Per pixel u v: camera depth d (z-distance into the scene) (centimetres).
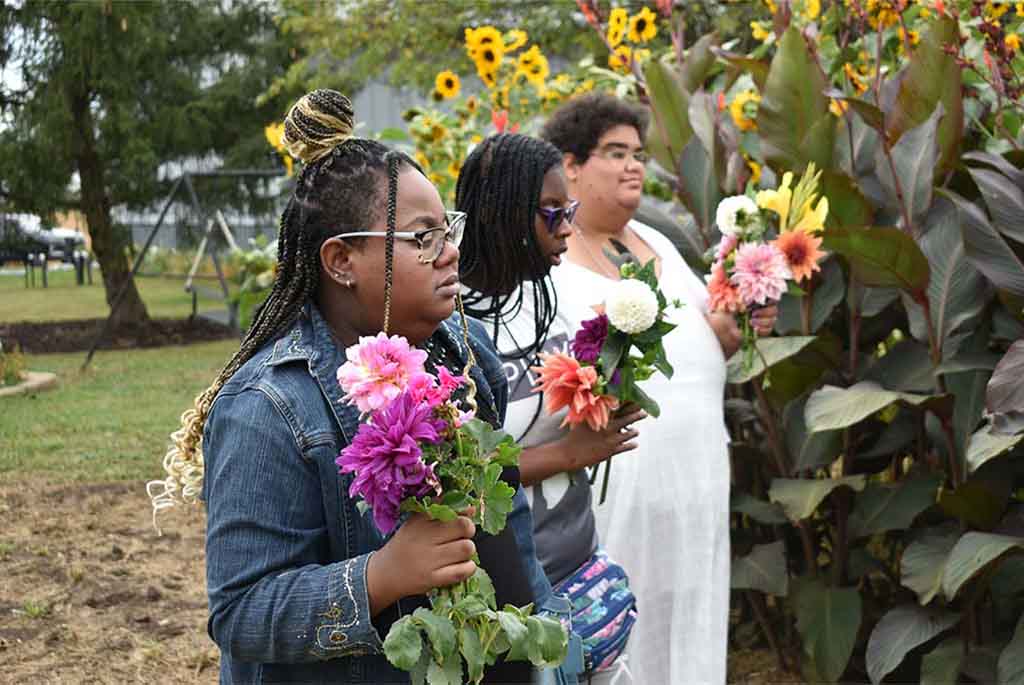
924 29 460
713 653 328
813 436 418
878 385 381
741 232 333
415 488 170
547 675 212
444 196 570
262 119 1520
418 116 598
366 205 185
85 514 621
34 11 1337
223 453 180
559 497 277
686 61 506
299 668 187
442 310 189
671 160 464
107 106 1399
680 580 327
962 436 381
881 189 423
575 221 338
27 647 447
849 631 400
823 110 407
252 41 1550
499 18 1248
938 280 383
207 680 423
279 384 183
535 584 222
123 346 1397
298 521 179
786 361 411
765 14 759
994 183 350
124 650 448
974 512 366
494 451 177
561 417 286
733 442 445
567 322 302
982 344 389
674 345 331
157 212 1602
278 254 196
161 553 559
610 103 334
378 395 165
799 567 458
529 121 650
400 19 1267
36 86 1384
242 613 175
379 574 173
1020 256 363
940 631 370
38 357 1284
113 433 825
